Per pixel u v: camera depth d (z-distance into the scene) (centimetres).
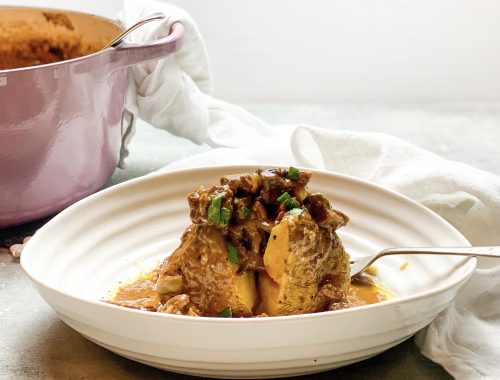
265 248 58
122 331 52
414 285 61
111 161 76
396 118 101
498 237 68
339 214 60
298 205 58
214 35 120
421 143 92
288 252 57
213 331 50
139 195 68
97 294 61
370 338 52
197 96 83
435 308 54
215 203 57
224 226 58
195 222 58
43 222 75
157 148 89
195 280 58
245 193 59
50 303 55
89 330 54
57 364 57
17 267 68
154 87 81
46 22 86
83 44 86
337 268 60
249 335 50
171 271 59
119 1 117
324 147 74
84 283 62
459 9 120
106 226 65
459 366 56
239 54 122
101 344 54
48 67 67
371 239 66
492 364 57
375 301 61
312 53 122
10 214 70
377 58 123
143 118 83
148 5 84
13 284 66
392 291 62
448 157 88
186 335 51
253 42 121
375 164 74
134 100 82
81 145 72
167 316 51
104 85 73
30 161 69
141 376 56
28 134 68
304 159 75
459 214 70
